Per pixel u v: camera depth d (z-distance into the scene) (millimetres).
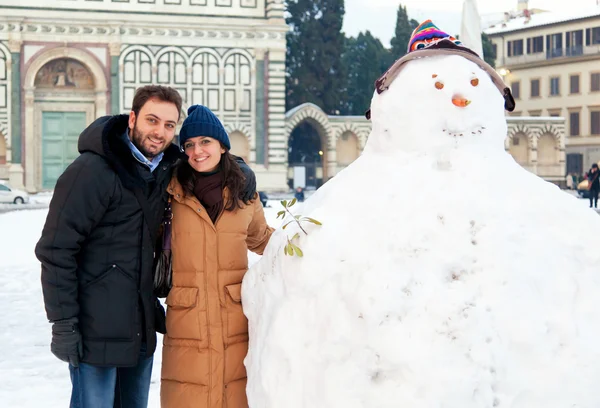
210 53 41438
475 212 3180
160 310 4172
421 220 3184
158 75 40844
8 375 6684
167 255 4117
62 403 5887
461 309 2986
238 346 3986
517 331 2979
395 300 3023
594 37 54875
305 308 3273
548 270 3109
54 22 39531
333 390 3062
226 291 3984
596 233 3248
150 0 40688
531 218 3225
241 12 41781
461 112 3490
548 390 2953
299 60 54094
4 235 19219
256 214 4383
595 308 3092
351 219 3346
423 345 2947
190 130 3996
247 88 42000
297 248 3344
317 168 48844
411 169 3412
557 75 56656
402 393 2928
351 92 65250
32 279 11977
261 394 3400
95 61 40094
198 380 3926
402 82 3607
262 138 42344
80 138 3910
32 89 39531
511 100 3867
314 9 54406
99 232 3873
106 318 3842
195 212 4012
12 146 39562
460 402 2893
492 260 3066
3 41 39219
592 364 2990
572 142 55906
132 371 4191
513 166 3473
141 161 3900
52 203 3785
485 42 57688
